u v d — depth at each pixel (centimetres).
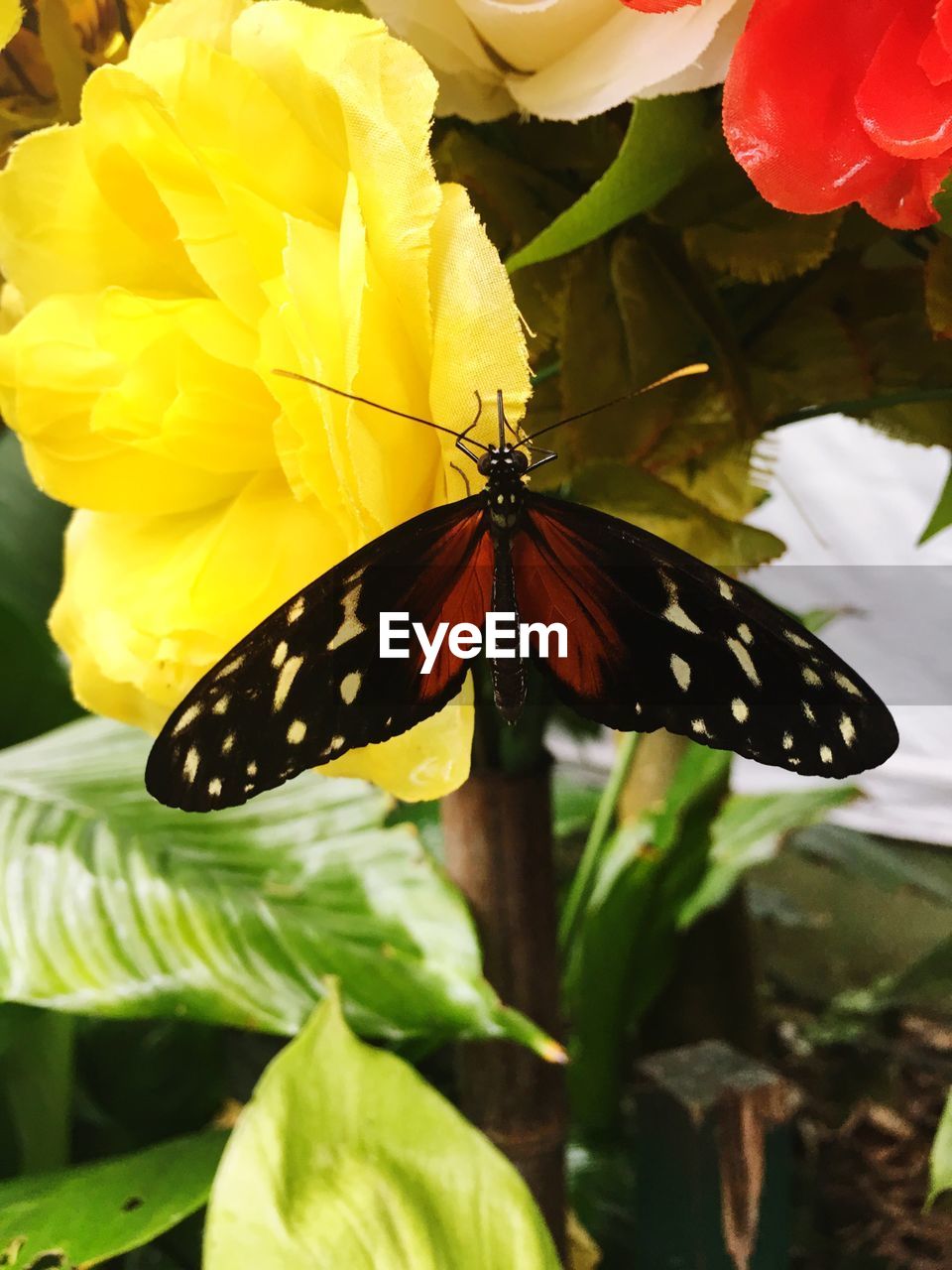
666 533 18
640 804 31
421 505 16
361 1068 17
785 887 48
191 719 15
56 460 17
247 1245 16
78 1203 18
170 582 17
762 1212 23
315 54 15
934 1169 18
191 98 15
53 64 18
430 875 19
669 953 29
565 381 18
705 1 15
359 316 14
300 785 21
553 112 16
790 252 18
